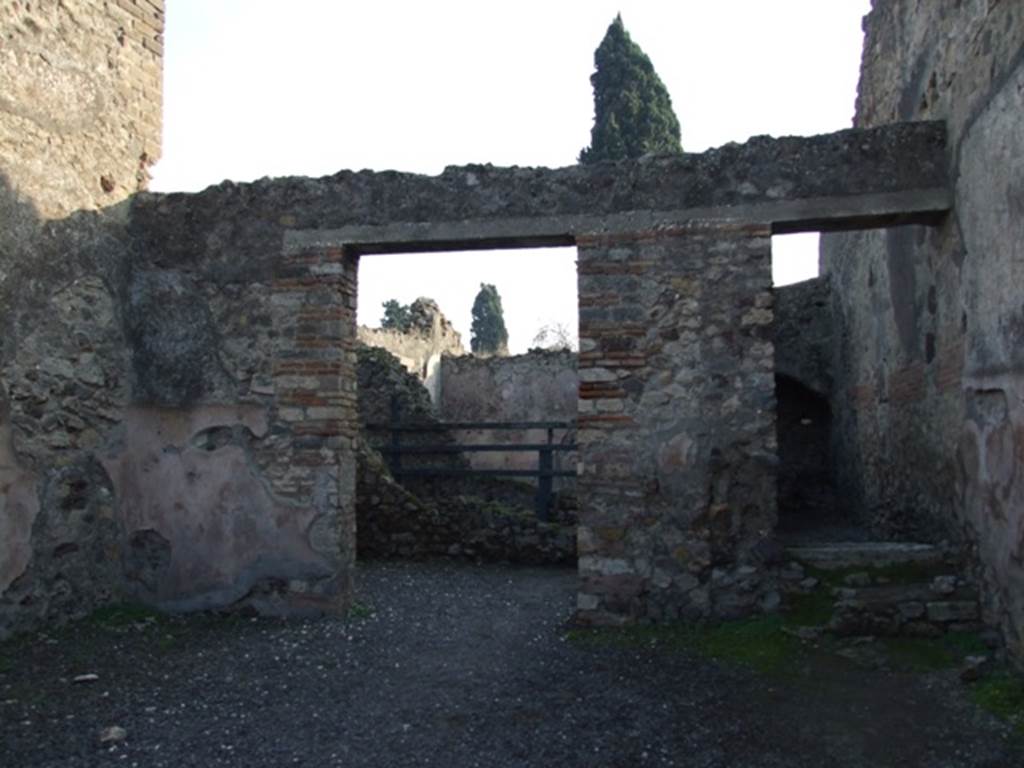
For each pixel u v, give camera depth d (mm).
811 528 9117
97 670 4758
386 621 5824
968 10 4930
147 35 6547
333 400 5918
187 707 4203
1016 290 4320
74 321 5770
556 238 5785
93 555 5855
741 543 5379
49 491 5531
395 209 5922
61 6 5711
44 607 5453
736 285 5461
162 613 5988
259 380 6023
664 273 5547
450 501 8336
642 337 5543
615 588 5484
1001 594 4664
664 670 4645
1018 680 4285
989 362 4730
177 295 6180
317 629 5586
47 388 5543
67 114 5750
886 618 5027
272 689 4465
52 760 3576
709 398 5449
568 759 3553
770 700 4188
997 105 4492
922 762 3521
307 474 5922
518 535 8109
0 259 5227
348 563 6039
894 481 7242
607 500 5520
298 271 6004
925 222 5586
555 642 5250
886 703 4145
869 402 8336
